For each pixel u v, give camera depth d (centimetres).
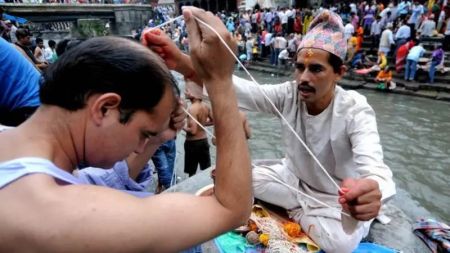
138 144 74
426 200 447
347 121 177
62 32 2472
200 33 73
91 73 64
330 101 184
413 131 714
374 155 159
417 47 1055
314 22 175
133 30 2833
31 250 55
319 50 165
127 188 116
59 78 65
